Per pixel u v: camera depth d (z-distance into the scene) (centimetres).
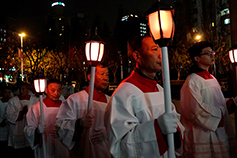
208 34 2720
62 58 2844
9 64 2509
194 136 244
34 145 304
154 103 164
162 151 135
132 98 156
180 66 3428
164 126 129
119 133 143
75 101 245
